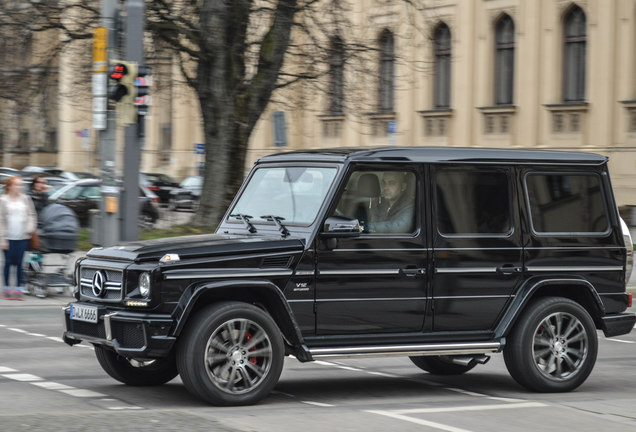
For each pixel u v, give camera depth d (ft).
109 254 29.60
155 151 207.82
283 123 77.25
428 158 31.17
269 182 32.14
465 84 139.33
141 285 27.91
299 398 30.40
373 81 95.86
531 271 32.24
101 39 61.72
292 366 37.99
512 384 34.24
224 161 91.04
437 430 24.88
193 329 27.63
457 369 35.81
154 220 104.53
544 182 32.86
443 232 31.12
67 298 60.18
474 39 138.41
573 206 33.24
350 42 91.50
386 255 30.22
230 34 89.35
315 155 31.17
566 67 128.88
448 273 31.04
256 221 31.45
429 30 104.83
